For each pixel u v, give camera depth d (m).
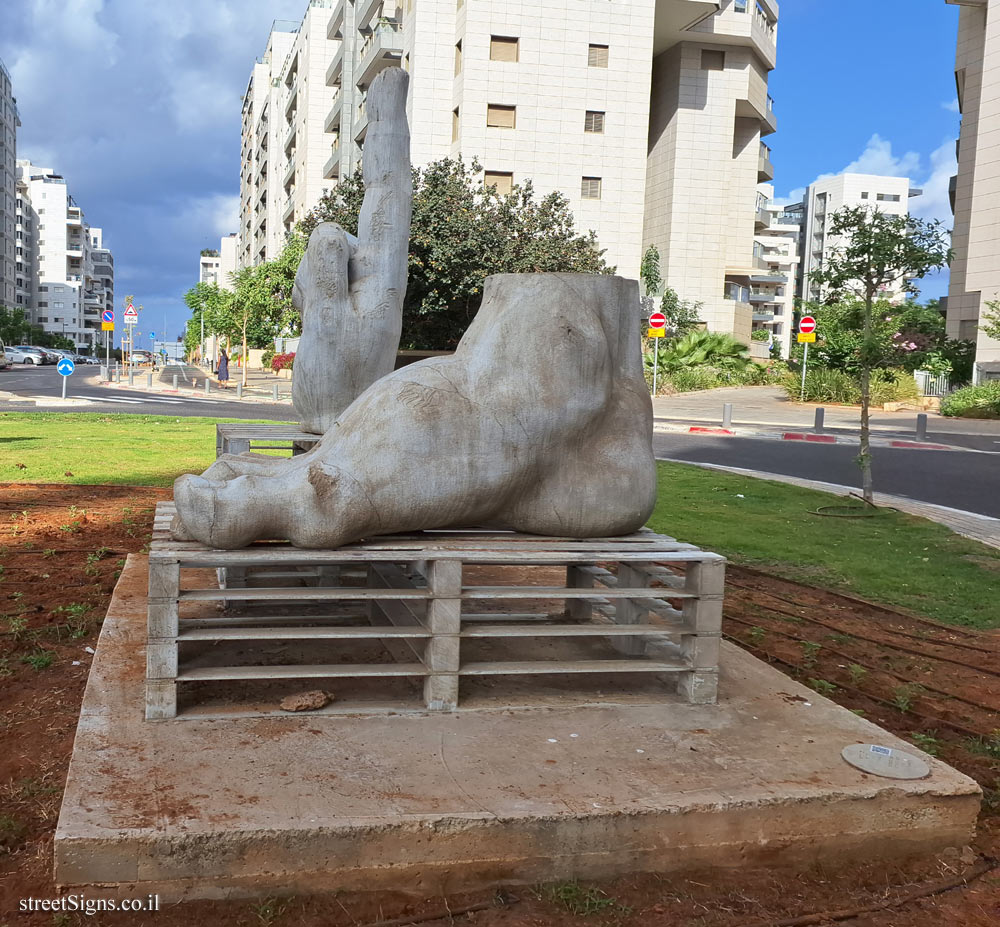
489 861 2.86
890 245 10.77
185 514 3.55
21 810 3.22
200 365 85.19
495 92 36.44
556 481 4.04
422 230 23.02
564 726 3.60
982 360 34.91
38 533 7.93
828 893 2.98
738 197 49.88
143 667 4.02
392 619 4.22
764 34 46.97
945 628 6.09
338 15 45.97
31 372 49.72
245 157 93.06
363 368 5.43
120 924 2.63
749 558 8.03
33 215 123.06
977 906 2.93
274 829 2.71
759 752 3.43
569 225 25.73
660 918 2.77
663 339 40.03
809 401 32.38
